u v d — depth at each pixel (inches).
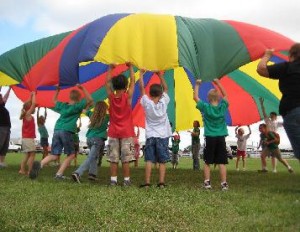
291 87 144.7
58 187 182.7
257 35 218.4
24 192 163.2
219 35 219.0
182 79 358.3
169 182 228.7
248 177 262.8
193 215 120.0
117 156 205.5
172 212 122.8
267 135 330.0
